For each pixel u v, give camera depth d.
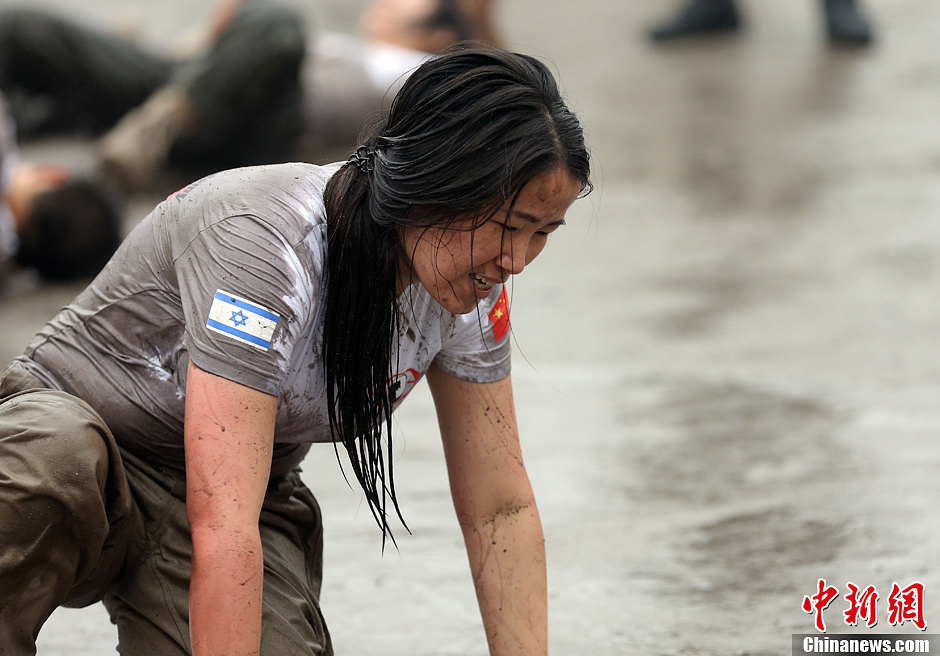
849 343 15.03
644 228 20.50
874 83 27.64
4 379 6.54
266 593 6.43
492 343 6.59
